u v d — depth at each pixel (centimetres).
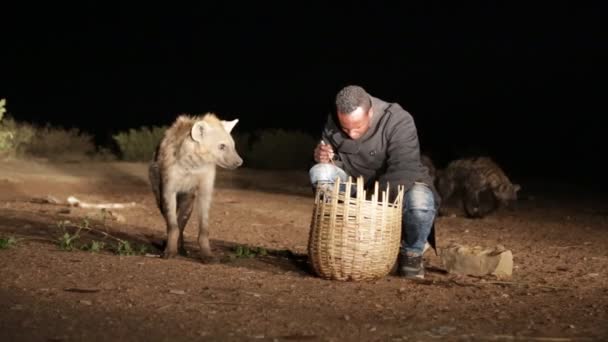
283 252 836
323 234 707
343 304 646
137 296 641
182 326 583
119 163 1552
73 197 1101
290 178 1498
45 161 1513
